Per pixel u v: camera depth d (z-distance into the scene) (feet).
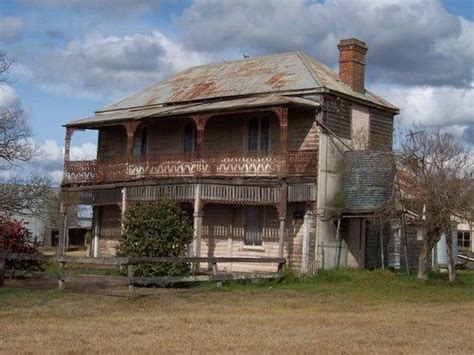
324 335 48.47
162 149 115.34
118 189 108.27
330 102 100.27
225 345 43.55
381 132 111.04
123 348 42.14
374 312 63.57
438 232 91.50
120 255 86.33
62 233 116.98
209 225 107.65
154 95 119.85
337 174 99.35
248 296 73.92
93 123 112.88
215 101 107.86
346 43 109.29
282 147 94.94
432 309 66.54
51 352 40.63
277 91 102.32
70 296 68.90
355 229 102.99
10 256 76.38
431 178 89.51
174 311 62.13
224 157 99.76
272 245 101.50
